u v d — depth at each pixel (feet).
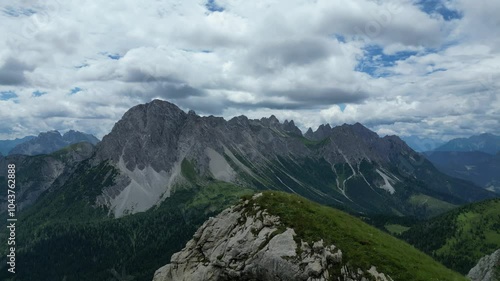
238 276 201.05
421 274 183.93
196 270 215.72
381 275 179.83
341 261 185.88
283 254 191.62
